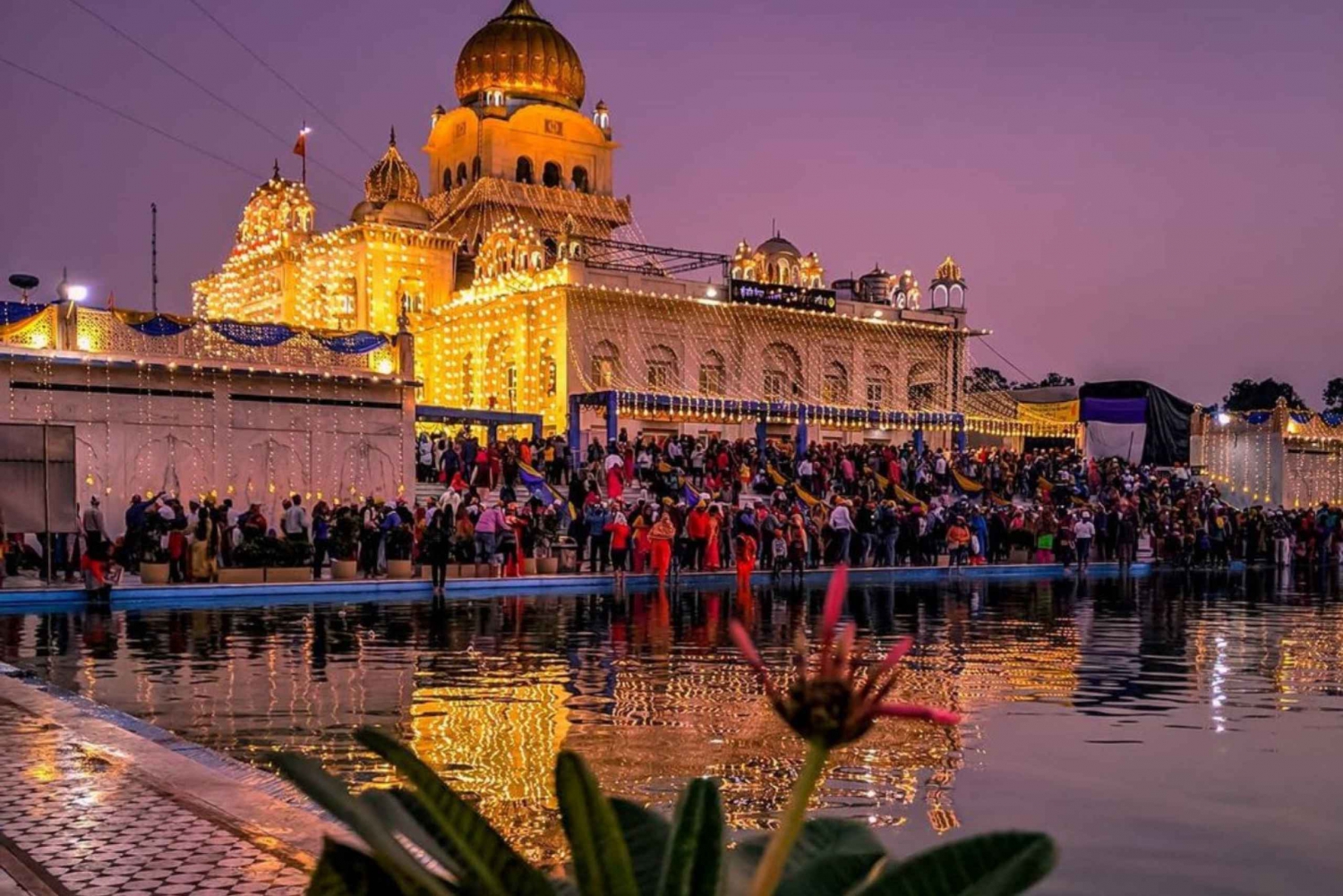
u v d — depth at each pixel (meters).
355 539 24.64
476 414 38.25
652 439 41.62
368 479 30.61
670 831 2.03
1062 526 34.34
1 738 8.02
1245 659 14.68
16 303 26.97
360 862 1.67
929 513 32.66
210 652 14.48
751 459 38.59
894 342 50.88
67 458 22.02
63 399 26.64
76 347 26.59
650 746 8.91
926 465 40.19
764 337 47.50
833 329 49.22
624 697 11.19
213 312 56.94
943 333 52.12
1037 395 55.53
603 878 1.60
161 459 27.78
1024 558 34.94
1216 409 56.28
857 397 49.66
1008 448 53.31
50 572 23.33
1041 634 17.48
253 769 7.70
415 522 26.17
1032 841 1.67
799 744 8.99
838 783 7.75
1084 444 50.44
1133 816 6.98
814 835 2.19
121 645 15.06
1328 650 15.70
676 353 45.28
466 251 51.62
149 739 8.03
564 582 25.62
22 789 6.52
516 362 44.59
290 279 51.38
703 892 1.70
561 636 16.41
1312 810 7.16
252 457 29.02
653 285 44.19
